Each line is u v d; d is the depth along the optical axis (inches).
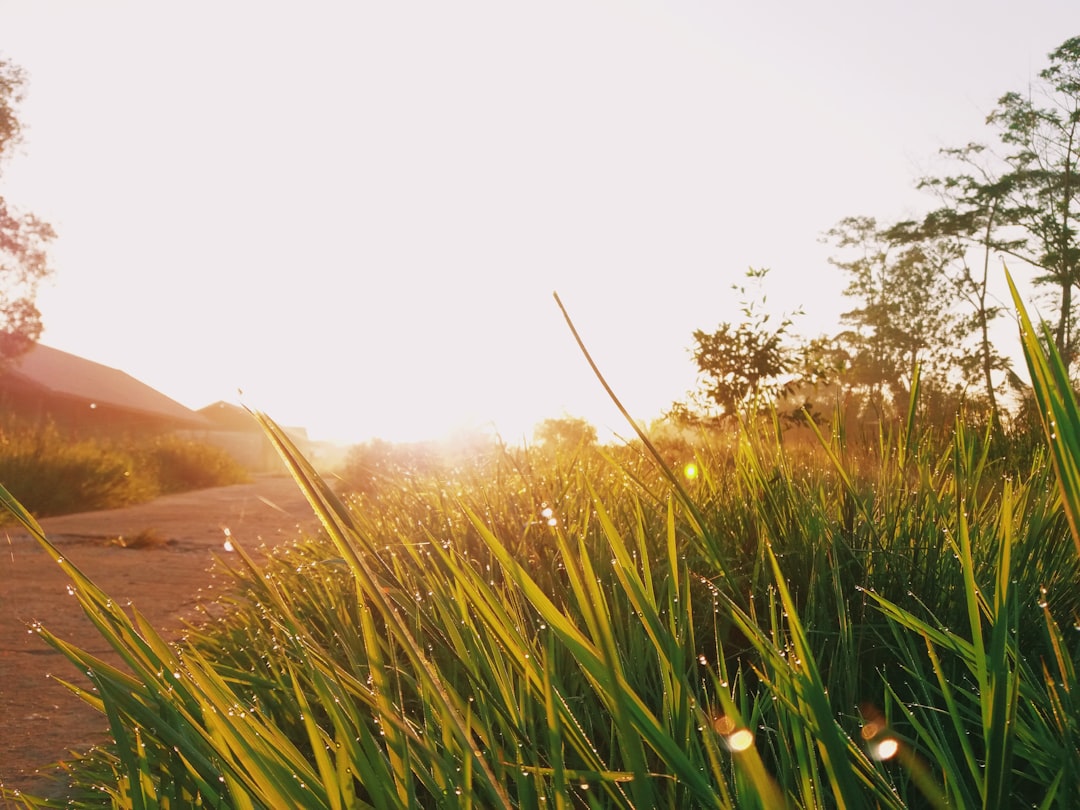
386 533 165.3
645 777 29.6
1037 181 1504.7
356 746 38.9
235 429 3216.0
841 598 67.3
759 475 101.0
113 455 848.3
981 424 156.9
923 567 84.1
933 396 158.4
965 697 63.6
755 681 73.7
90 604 40.5
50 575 282.7
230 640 125.3
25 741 120.9
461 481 212.5
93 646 181.2
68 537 406.0
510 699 50.3
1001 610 35.3
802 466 123.3
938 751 44.6
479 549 116.1
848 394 134.9
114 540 386.3
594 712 65.5
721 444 152.9
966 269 1626.5
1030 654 73.7
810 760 40.1
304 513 586.6
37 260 1253.1
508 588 74.5
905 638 71.4
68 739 122.2
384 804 36.8
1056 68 1443.2
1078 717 42.4
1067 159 1491.1
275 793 36.9
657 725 33.4
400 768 39.7
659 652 41.1
